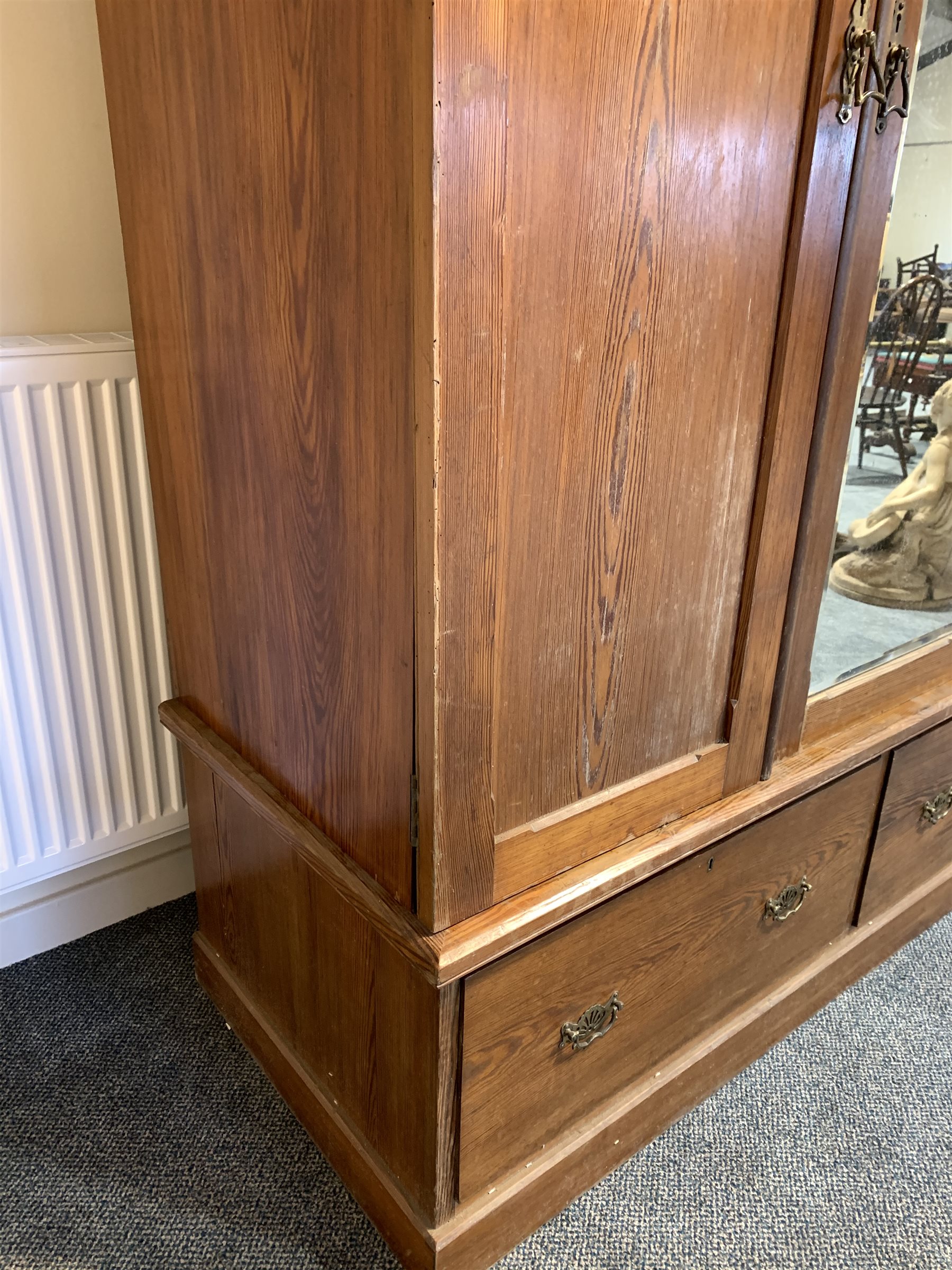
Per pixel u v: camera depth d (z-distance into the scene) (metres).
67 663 1.15
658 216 0.68
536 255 0.62
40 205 1.11
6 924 1.30
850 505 0.98
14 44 1.04
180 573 1.05
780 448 0.86
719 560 0.86
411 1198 0.90
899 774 1.24
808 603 0.99
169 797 1.30
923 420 1.02
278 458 0.79
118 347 1.07
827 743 1.11
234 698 1.01
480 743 0.72
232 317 0.80
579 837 0.84
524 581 0.70
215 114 0.74
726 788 0.98
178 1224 0.97
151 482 1.06
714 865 1.01
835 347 0.86
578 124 0.60
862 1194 1.03
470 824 0.74
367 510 0.69
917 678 1.25
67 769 1.18
